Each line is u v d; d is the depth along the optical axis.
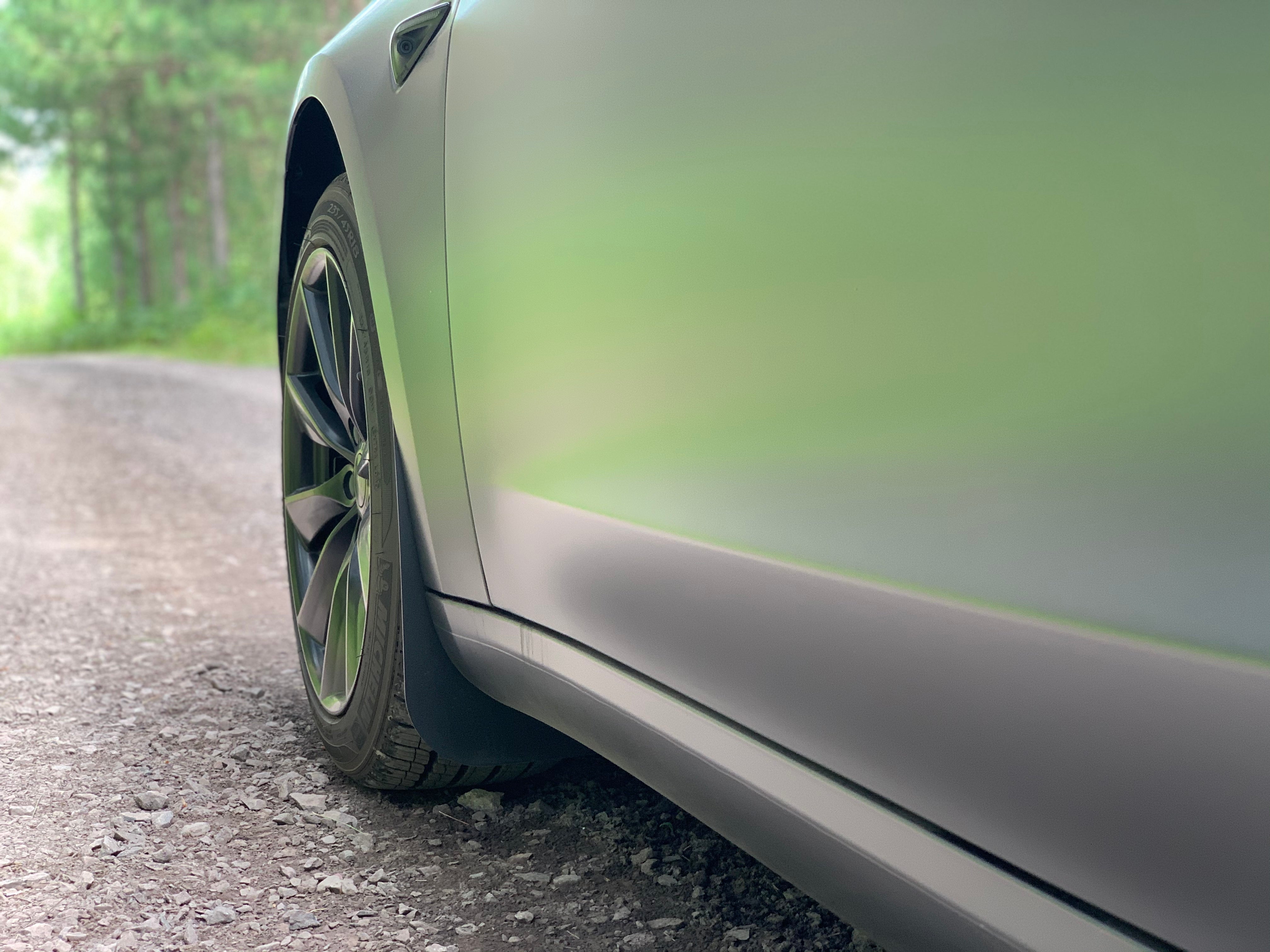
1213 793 0.65
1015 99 0.75
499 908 1.57
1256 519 0.62
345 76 1.91
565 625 1.40
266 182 36.81
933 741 0.84
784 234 0.97
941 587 0.82
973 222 0.78
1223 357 0.63
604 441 1.27
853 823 0.95
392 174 1.74
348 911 1.55
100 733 2.23
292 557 2.32
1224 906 0.65
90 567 4.06
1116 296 0.69
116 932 1.46
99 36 32.88
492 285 1.49
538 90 1.39
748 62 1.02
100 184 41.28
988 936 0.83
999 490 0.77
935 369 0.82
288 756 2.13
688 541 1.12
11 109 36.12
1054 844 0.76
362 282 1.87
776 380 0.98
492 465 1.53
